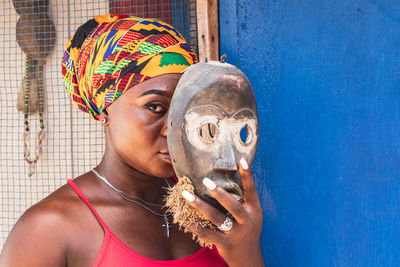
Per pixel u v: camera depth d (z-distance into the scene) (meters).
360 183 1.42
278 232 1.51
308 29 1.44
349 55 1.41
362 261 1.42
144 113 0.95
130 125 0.96
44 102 2.27
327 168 1.45
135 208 1.07
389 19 1.37
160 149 0.97
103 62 0.98
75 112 2.26
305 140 1.46
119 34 0.98
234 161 0.83
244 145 0.86
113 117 1.00
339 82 1.42
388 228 1.40
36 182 2.33
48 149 2.30
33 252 0.94
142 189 1.10
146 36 0.98
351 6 1.40
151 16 1.79
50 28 2.20
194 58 1.05
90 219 1.01
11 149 2.35
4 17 2.29
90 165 2.26
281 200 1.50
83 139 2.27
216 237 0.88
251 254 0.93
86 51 1.03
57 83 2.25
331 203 1.45
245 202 0.89
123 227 1.03
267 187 1.51
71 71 1.10
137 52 0.96
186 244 1.10
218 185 0.81
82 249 0.98
